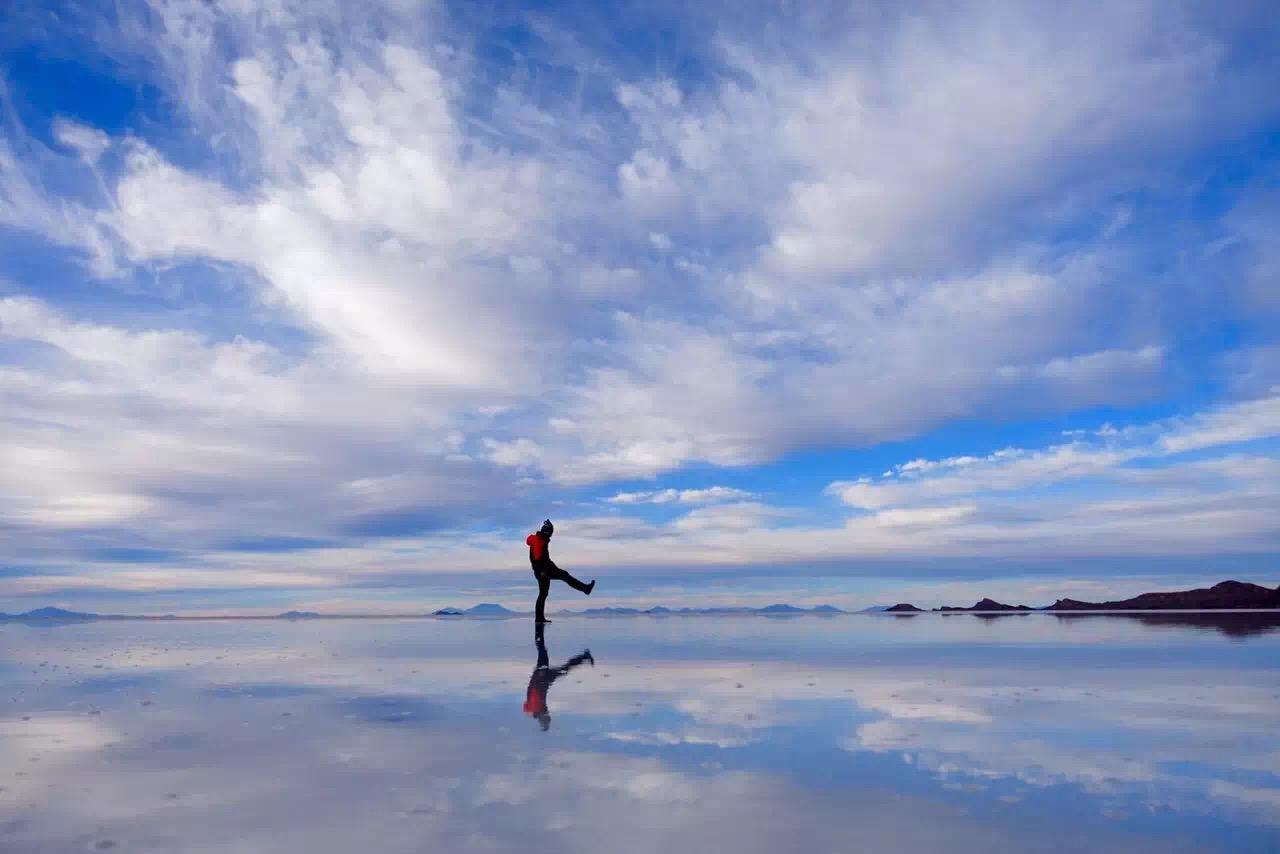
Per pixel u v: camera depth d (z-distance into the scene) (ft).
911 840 6.44
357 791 7.84
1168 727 10.73
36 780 8.30
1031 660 19.20
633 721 11.34
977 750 9.45
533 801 7.51
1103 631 29.94
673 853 6.16
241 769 8.71
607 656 21.16
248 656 22.26
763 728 10.78
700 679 15.92
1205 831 6.61
